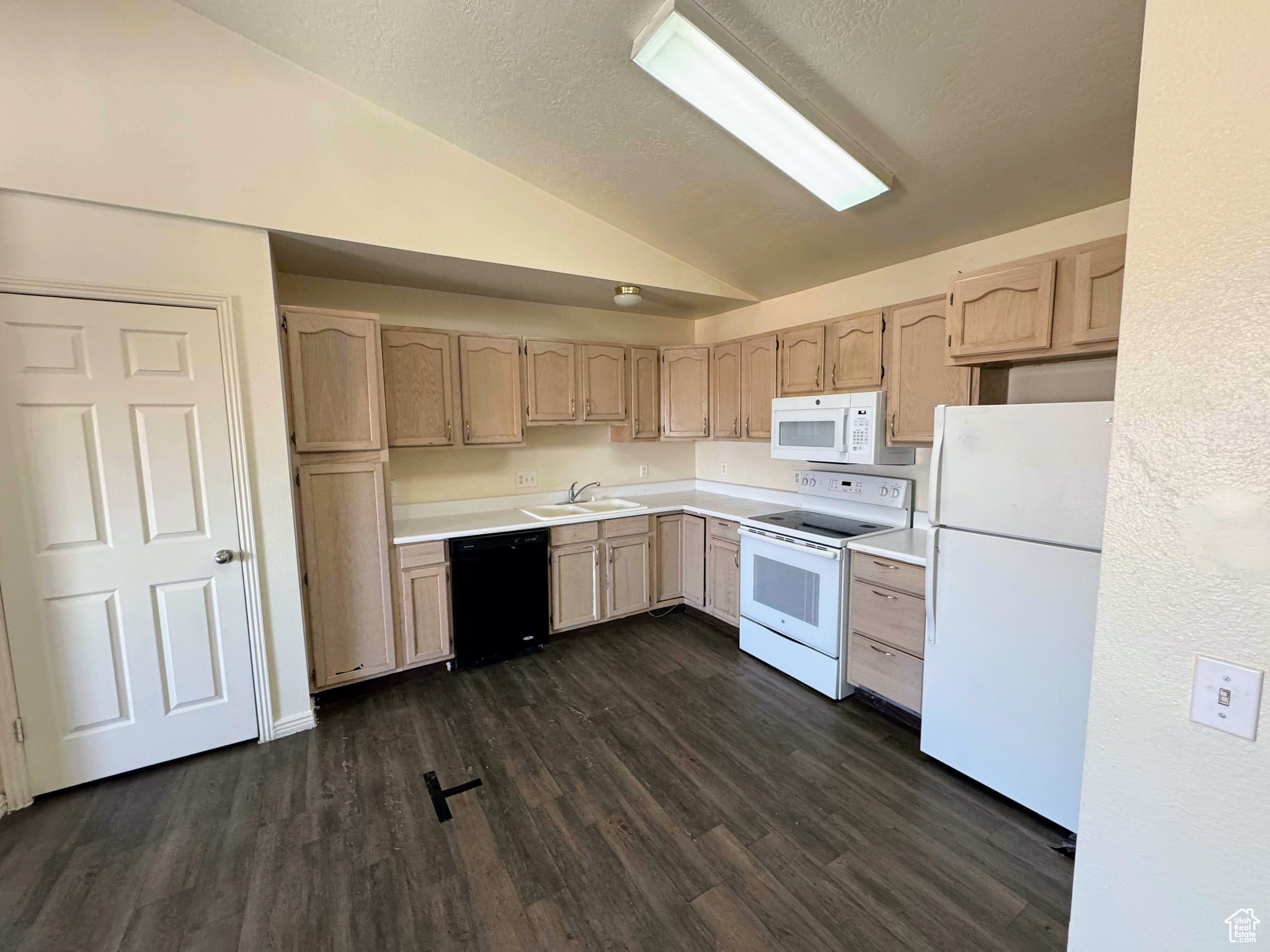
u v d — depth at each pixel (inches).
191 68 80.3
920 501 115.8
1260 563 29.6
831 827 73.8
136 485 83.0
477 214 104.7
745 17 63.9
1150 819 34.9
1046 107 69.7
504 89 84.4
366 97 92.4
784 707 105.4
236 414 88.8
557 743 93.9
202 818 76.2
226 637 91.1
